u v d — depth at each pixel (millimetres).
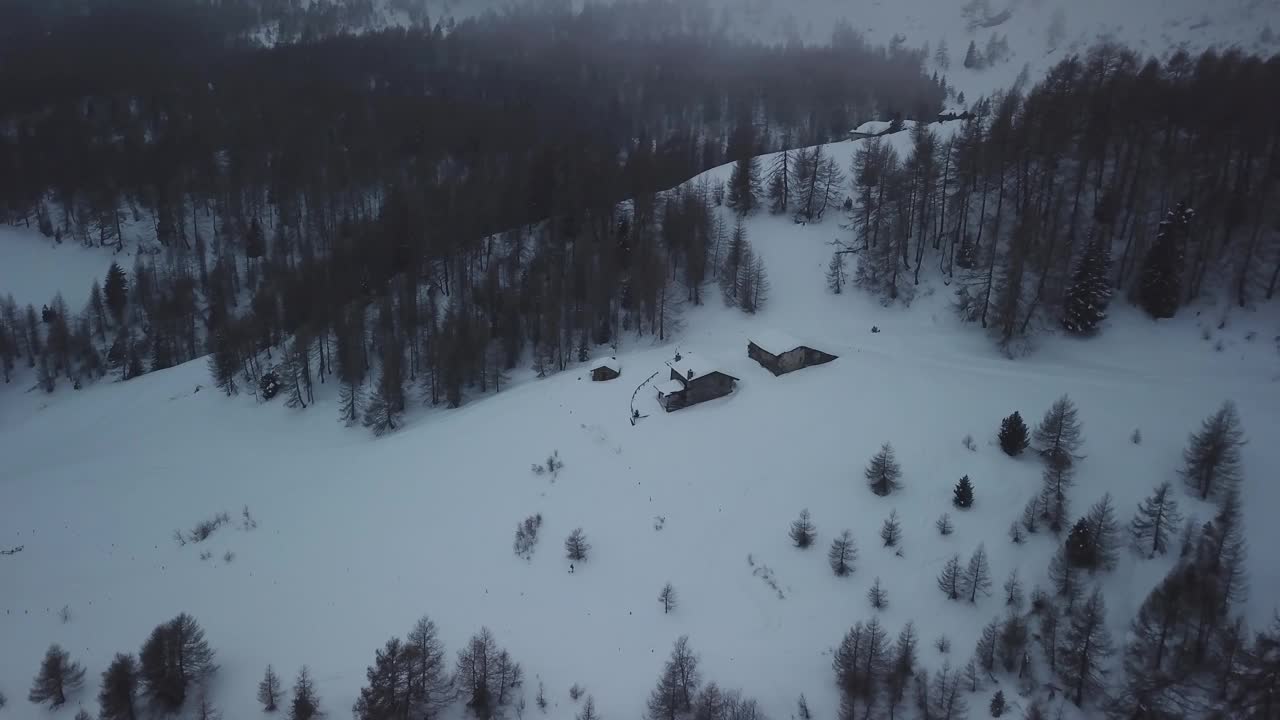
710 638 65812
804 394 94812
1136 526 68625
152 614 71500
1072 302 104500
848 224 133250
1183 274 106500
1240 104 123062
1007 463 78875
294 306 132750
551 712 60250
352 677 63250
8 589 76500
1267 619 61688
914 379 95875
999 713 58250
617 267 126188
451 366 109562
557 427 94562
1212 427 72562
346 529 83188
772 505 78000
